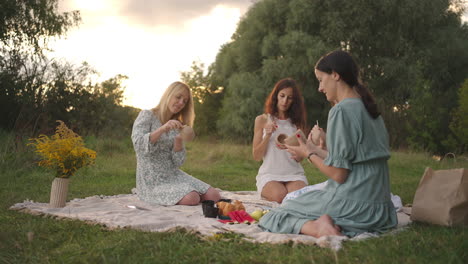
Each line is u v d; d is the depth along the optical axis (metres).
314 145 2.90
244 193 5.48
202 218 3.53
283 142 3.55
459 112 15.53
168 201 4.35
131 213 3.71
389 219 2.79
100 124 14.03
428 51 20.19
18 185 5.79
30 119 11.91
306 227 2.69
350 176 2.71
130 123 16.23
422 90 17.72
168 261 2.26
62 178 3.98
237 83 21.03
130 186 6.10
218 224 3.14
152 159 4.55
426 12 19.66
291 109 4.88
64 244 2.74
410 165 10.55
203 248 2.45
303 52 19.22
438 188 3.06
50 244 2.70
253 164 10.03
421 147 15.98
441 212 2.95
